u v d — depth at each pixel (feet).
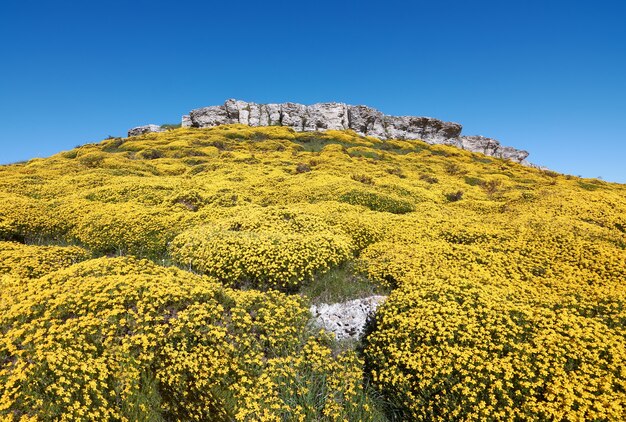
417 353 28.86
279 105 322.34
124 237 55.57
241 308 33.22
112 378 25.16
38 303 28.94
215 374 27.32
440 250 49.49
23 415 21.13
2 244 48.39
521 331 29.50
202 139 219.20
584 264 44.78
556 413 22.67
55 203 73.20
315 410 26.89
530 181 174.81
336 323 37.58
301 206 75.92
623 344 27.91
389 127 333.83
